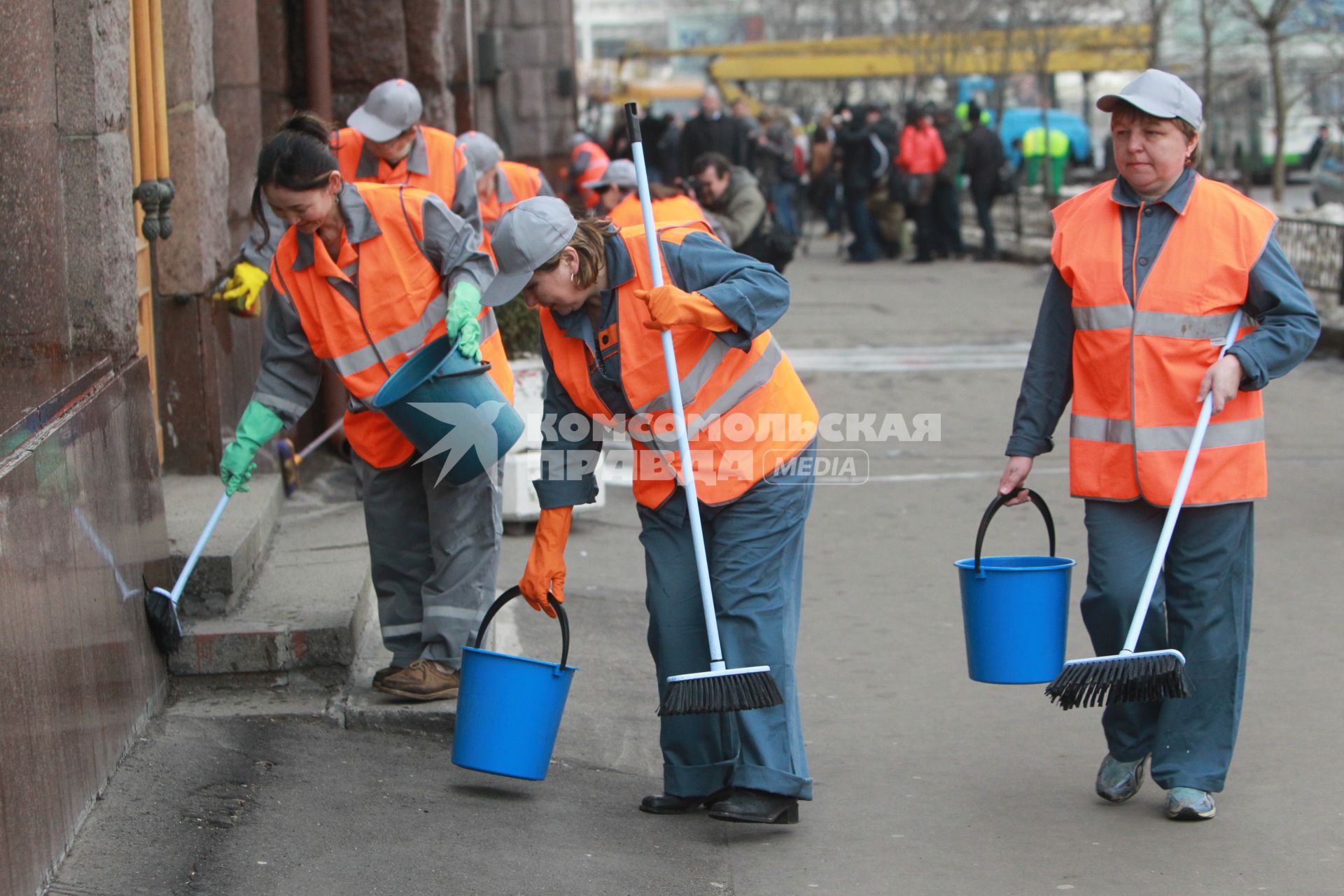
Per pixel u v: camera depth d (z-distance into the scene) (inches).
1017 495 193.0
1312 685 241.6
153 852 169.2
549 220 175.6
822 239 1262.3
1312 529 342.3
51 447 164.1
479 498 215.9
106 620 185.2
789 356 611.5
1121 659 177.9
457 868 173.9
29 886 150.6
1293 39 910.4
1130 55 1412.4
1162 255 185.8
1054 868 178.9
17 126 194.7
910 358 601.6
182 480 291.4
